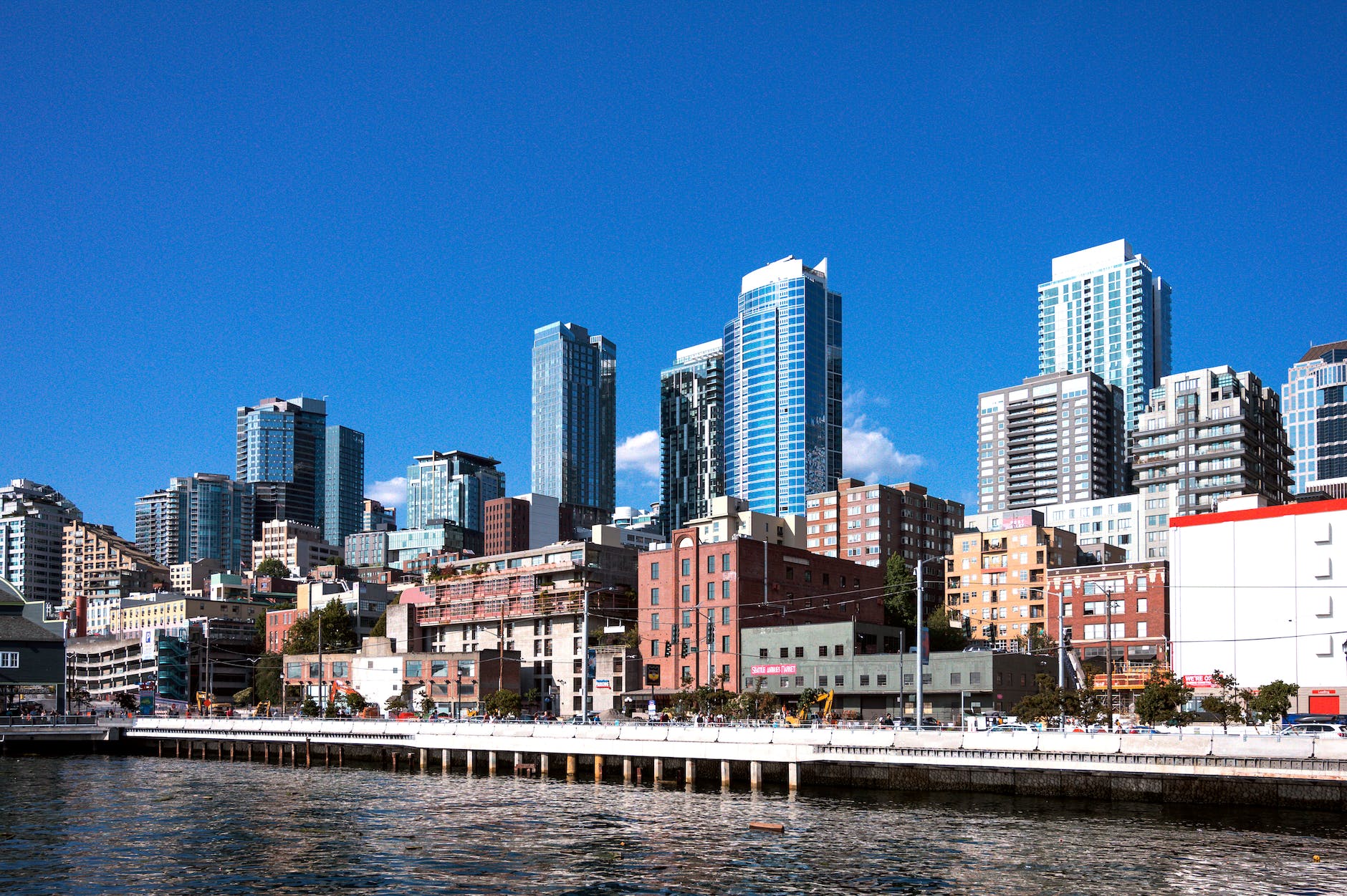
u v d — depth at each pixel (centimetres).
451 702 18912
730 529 19362
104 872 6756
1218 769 8344
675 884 6438
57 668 18550
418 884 6462
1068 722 11438
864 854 7194
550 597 19475
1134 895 6091
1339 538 12206
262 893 6247
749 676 16275
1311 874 6544
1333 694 11981
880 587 19475
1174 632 13088
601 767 11625
